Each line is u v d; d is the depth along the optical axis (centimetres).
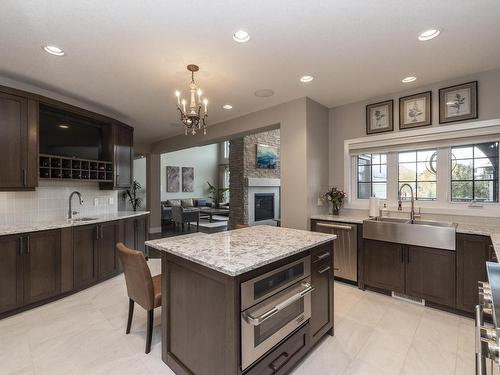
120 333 222
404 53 237
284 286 164
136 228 405
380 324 236
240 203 788
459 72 275
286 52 234
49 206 335
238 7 175
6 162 261
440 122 297
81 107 365
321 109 373
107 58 242
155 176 732
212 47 224
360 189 370
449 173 300
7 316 248
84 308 268
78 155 357
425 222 300
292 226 356
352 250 319
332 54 238
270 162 849
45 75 278
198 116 261
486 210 271
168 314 179
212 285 146
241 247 176
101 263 335
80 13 179
